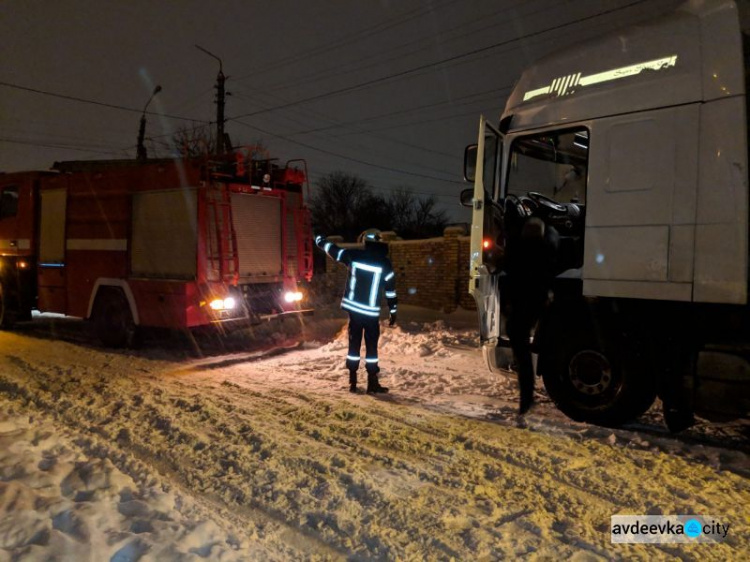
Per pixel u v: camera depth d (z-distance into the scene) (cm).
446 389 671
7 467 396
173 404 601
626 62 506
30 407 598
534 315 564
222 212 860
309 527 353
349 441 490
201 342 979
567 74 545
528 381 563
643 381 511
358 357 663
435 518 356
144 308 883
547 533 340
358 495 391
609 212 504
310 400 622
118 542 308
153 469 430
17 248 1091
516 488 400
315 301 1753
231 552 314
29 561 281
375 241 671
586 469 431
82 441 480
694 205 462
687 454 467
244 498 389
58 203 1024
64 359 848
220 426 528
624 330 514
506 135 587
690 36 473
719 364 469
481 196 558
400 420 550
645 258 486
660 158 480
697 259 462
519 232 579
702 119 461
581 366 539
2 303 1122
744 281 442
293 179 978
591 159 516
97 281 949
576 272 543
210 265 845
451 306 1493
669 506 373
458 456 455
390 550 323
